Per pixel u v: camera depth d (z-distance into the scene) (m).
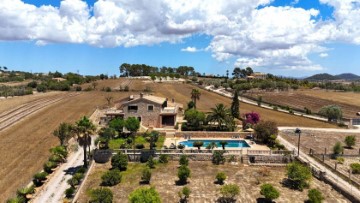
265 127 71.06
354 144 72.06
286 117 106.38
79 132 55.28
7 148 68.19
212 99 148.25
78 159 61.91
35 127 87.38
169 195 46.50
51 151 61.19
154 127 83.44
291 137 78.69
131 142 68.56
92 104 126.00
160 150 62.78
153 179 53.09
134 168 58.97
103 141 66.75
